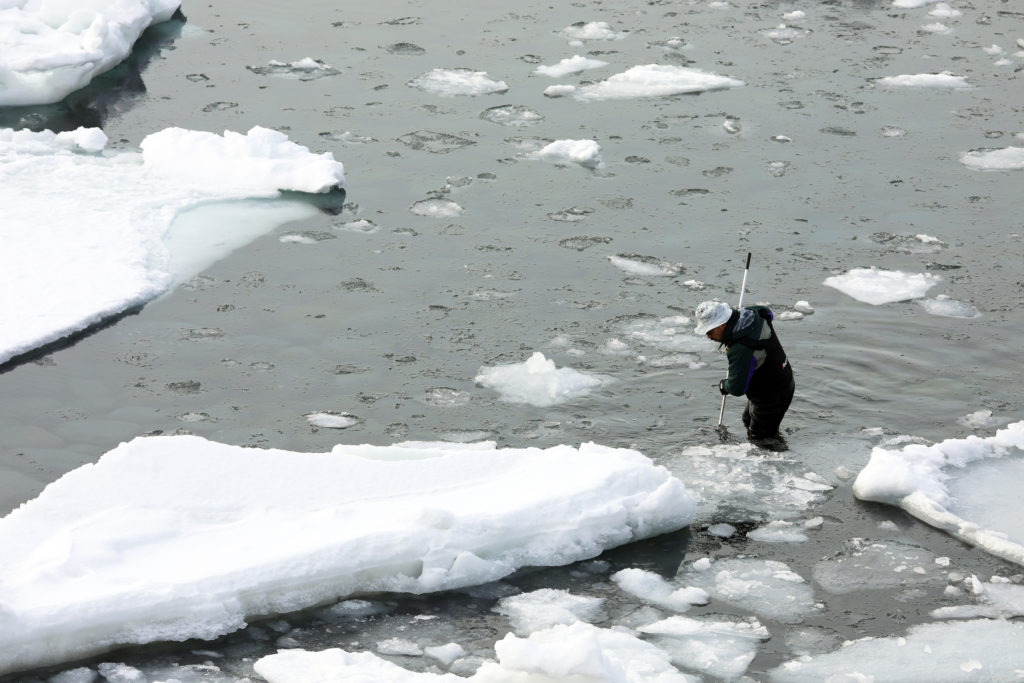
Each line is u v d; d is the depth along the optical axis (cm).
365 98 6131
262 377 3700
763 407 3331
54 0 6569
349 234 4694
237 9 7606
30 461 3241
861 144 5669
